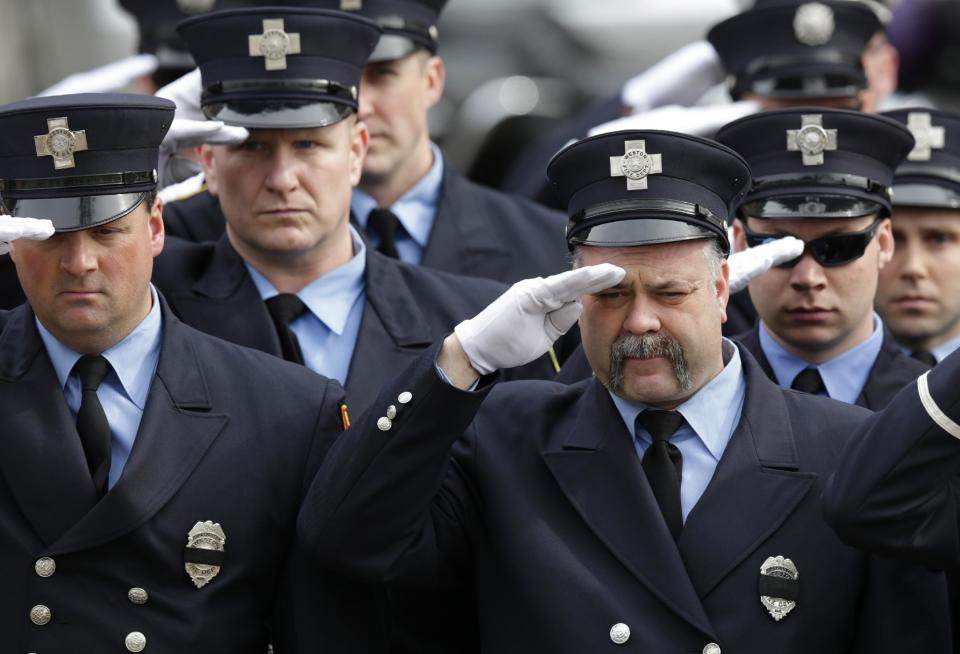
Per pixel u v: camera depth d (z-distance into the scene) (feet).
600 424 55.31
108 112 53.72
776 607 52.75
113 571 53.88
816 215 62.95
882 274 70.13
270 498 55.57
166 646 53.52
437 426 52.29
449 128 126.52
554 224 78.79
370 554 52.90
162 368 55.93
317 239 64.90
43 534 53.93
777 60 79.61
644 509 53.78
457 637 57.98
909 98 107.24
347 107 65.21
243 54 64.23
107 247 53.88
